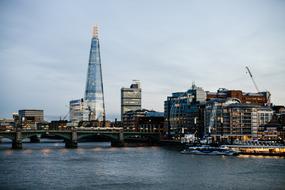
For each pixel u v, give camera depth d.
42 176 149.88
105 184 132.25
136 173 158.75
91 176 150.25
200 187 126.75
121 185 130.38
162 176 149.88
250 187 126.62
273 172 159.00
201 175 152.00
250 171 162.25
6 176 149.50
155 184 132.12
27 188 125.06
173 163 196.25
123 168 175.88
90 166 183.75
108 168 175.88
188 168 174.38
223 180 139.75
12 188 125.06
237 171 162.50
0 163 195.62
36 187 126.69
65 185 130.25
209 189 123.56
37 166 182.62
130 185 130.38
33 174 155.25
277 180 139.25
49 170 168.00
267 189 123.62
